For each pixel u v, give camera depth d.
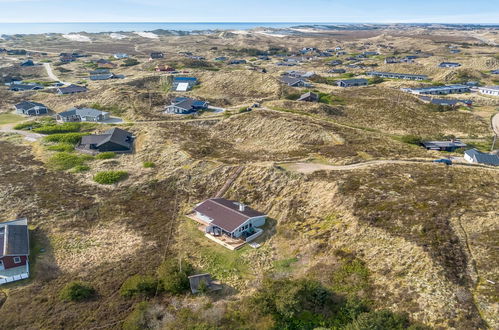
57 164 71.25
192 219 54.53
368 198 49.16
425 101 120.88
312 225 48.91
